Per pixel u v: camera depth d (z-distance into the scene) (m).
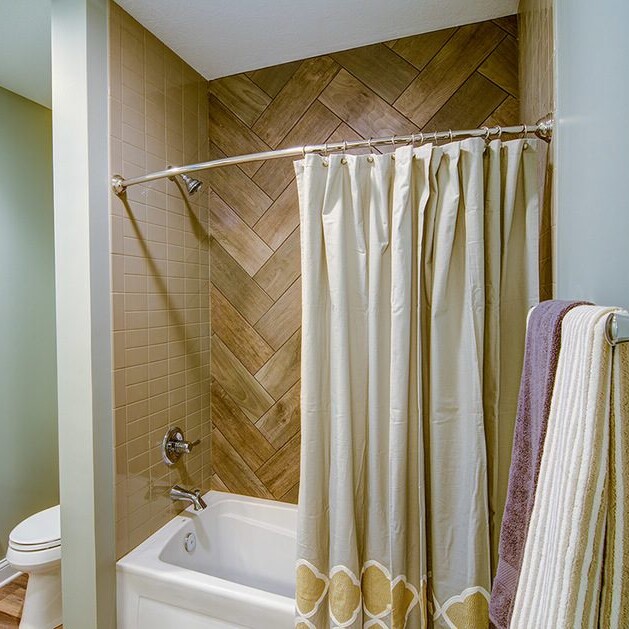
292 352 1.90
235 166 1.96
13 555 1.73
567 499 0.37
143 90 1.56
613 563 0.34
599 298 0.56
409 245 1.10
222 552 1.89
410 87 1.67
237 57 1.80
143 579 1.39
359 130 1.74
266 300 1.93
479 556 1.04
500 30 1.55
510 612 0.61
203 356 1.98
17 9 1.48
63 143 1.33
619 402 0.35
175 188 1.76
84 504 1.34
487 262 1.07
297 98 1.83
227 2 1.45
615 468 0.35
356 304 1.20
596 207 0.57
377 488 1.16
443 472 1.09
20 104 2.26
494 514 1.08
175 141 1.75
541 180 1.07
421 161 1.11
